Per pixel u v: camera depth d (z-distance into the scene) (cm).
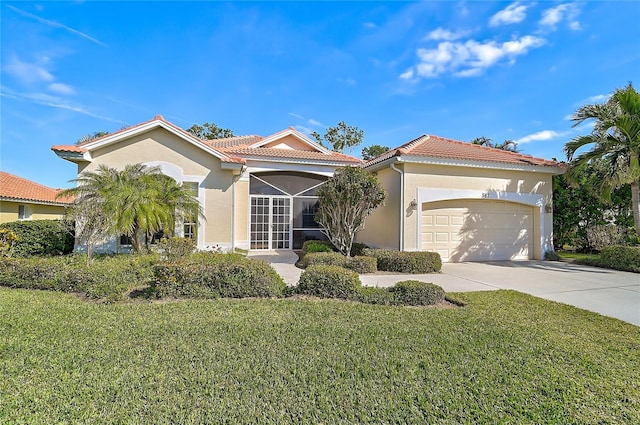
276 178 1794
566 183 1752
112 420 303
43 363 409
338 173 1267
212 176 1374
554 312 675
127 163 1295
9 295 744
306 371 397
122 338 491
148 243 1221
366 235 1734
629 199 1595
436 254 1191
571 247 1888
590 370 418
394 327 558
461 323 588
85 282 791
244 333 516
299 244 1816
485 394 356
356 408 327
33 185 2389
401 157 1319
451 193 1414
